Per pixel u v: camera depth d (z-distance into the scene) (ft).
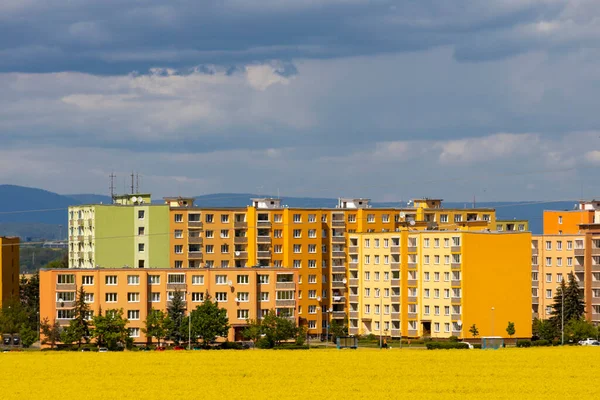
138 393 553.64
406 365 653.30
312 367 644.69
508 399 535.19
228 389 564.30
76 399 538.06
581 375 611.06
